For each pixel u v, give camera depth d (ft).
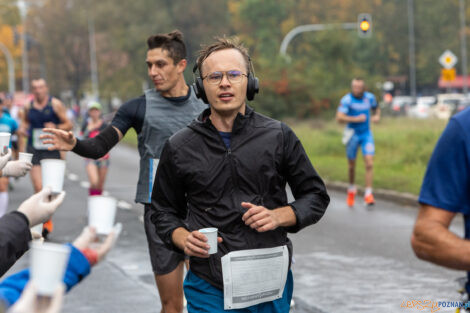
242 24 292.81
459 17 330.13
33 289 6.47
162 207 13.71
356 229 39.63
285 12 290.76
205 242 12.47
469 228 9.09
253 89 13.65
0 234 8.44
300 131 112.37
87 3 318.24
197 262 13.17
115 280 27.55
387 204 49.83
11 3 377.91
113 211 8.32
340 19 304.91
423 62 336.49
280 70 132.16
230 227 13.07
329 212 46.19
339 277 28.19
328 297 25.13
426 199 9.05
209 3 280.31
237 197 13.16
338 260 31.45
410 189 52.11
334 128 119.24
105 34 292.81
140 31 274.36
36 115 37.96
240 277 12.95
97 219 8.25
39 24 358.02
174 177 13.42
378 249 33.91
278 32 292.40
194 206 13.39
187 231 13.38
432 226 8.98
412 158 71.15
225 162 13.16
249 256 13.00
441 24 335.26
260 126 13.44
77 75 366.84
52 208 8.96
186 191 13.64
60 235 37.58
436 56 331.16
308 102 130.93
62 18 347.77
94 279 27.73
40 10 351.87
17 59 370.94
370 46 326.65
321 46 140.26
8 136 13.78
